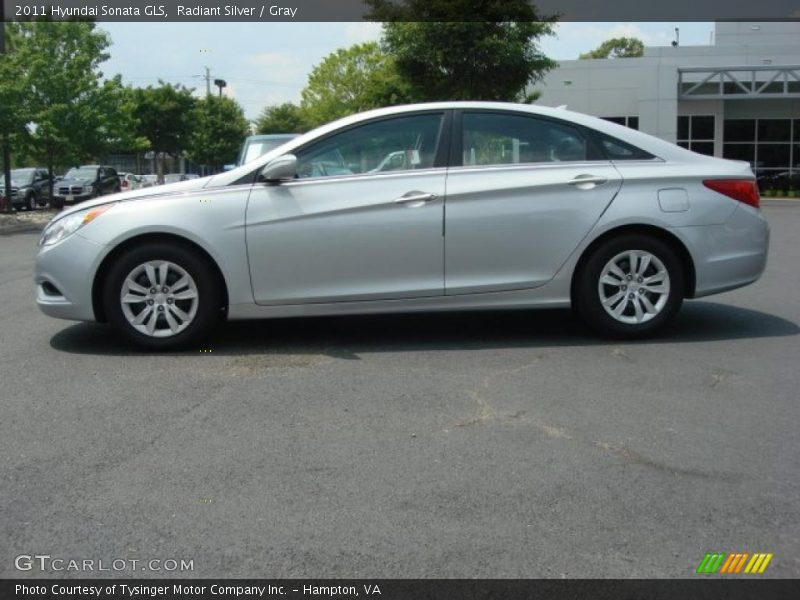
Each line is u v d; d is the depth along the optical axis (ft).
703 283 19.86
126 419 14.69
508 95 73.00
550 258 19.40
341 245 18.89
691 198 19.61
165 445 13.46
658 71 97.35
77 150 80.02
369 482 12.00
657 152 20.02
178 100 165.58
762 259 20.30
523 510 11.12
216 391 16.24
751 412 14.89
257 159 19.43
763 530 10.58
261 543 10.32
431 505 11.27
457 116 19.63
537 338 20.49
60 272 18.94
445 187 19.06
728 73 98.78
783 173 104.53
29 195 92.84
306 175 19.22
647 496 11.53
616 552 10.05
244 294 18.92
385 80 87.56
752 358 18.47
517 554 10.01
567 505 11.27
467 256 19.19
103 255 18.71
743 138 104.73
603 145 19.86
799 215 70.33
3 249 48.39
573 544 10.24
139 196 19.16
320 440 13.62
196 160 189.67
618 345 19.71
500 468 12.46
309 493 11.66
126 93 89.81
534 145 19.77
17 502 11.45
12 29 77.77
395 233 18.94
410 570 9.68
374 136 19.53
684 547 10.18
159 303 19.01
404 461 12.74
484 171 19.33
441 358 18.61
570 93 100.99
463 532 10.55
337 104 147.74
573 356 18.71
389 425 14.29
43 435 13.93
